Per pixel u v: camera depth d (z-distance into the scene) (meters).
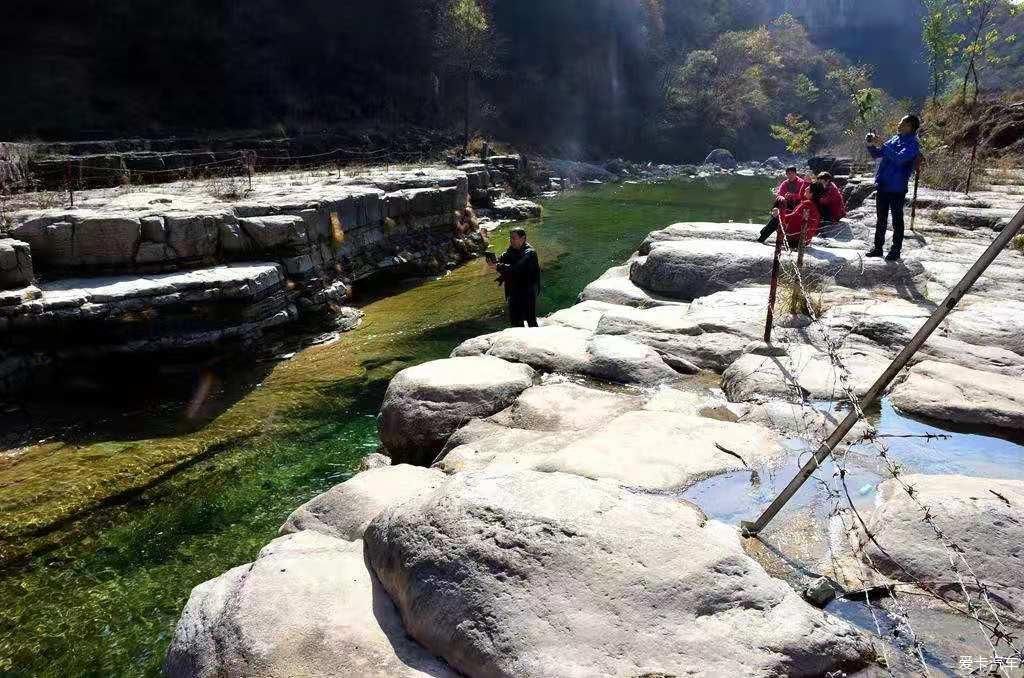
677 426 4.66
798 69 82.00
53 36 27.89
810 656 2.51
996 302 7.09
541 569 2.76
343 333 11.27
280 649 2.78
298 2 37.34
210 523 6.01
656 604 2.64
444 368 5.74
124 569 5.40
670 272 8.39
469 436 4.88
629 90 62.59
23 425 7.55
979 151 18.59
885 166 8.01
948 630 2.73
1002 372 5.52
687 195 34.28
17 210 10.90
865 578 3.05
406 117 40.22
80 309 8.45
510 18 54.72
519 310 8.16
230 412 8.08
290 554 3.45
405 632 2.87
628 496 3.21
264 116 32.50
